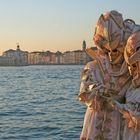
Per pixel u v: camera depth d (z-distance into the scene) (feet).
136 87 10.64
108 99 10.77
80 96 10.96
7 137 64.95
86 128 11.08
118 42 10.64
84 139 11.07
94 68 11.10
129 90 10.79
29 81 285.64
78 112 99.19
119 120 10.89
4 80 311.06
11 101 139.85
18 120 87.10
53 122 81.92
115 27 10.61
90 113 11.07
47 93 174.50
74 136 64.13
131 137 10.60
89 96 10.80
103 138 10.91
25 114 99.40
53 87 215.10
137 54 10.32
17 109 112.27
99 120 10.96
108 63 11.02
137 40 10.36
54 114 96.99
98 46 10.89
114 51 10.82
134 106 10.50
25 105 124.16
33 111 105.70
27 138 63.67
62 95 160.04
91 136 10.96
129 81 10.93
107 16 10.73
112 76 10.94
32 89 204.44
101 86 10.80
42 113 100.27
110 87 10.89
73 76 355.77
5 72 548.72
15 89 208.23
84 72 11.18
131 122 10.46
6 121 85.81
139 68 10.47
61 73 451.53
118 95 10.89
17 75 423.64
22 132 69.67
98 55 11.19
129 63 10.49
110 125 10.87
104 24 10.69
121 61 10.95
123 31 10.72
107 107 10.88
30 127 75.25
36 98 150.41
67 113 97.96
